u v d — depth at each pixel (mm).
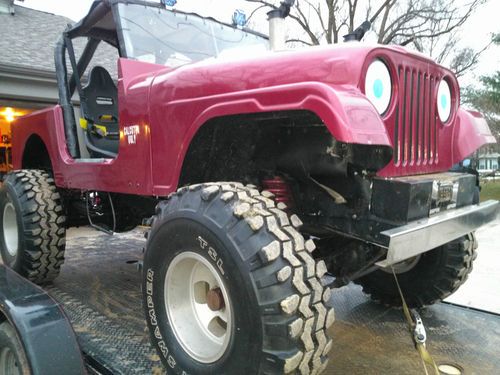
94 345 2104
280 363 1362
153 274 1796
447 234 1748
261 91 1608
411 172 1929
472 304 3369
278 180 1989
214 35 3137
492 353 2072
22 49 8148
